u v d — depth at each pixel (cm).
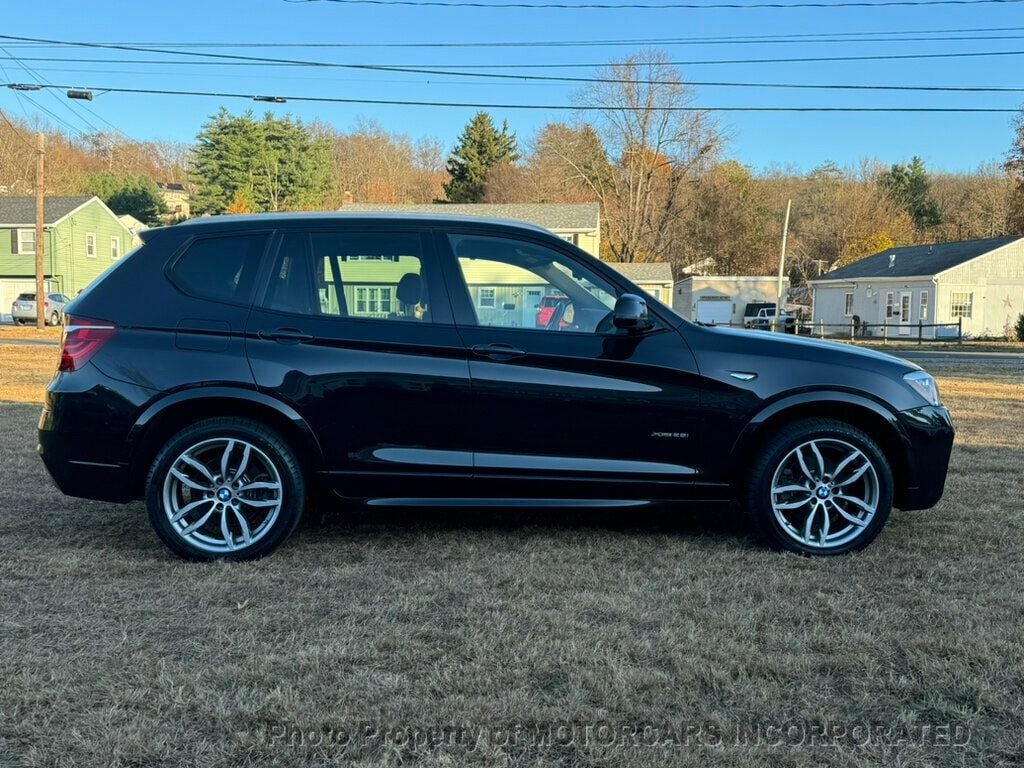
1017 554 423
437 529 466
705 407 409
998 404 1082
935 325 3088
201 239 413
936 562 408
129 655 298
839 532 422
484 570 394
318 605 348
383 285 412
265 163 6266
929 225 7169
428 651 303
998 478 604
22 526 465
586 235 3694
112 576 382
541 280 417
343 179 7275
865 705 267
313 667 289
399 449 406
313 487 411
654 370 408
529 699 268
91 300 404
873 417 418
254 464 408
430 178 7481
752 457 419
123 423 391
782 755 238
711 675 283
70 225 4419
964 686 277
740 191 6338
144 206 6669
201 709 260
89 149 7056
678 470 413
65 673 283
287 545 433
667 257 5956
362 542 439
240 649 304
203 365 394
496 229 421
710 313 5212
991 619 335
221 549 404
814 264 6550
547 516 496
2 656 296
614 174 5369
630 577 384
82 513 494
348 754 237
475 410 405
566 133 5456
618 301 398
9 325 3628
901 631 323
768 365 413
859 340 3356
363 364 400
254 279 408
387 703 264
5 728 248
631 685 277
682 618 335
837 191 6731
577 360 406
